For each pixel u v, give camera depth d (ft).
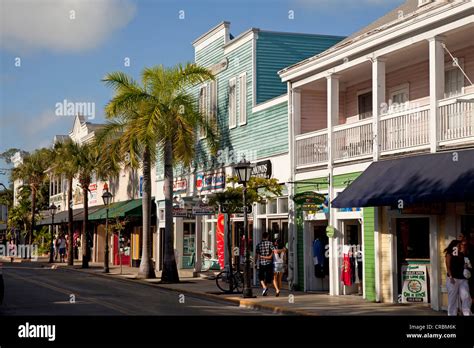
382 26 60.85
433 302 54.70
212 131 93.66
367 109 74.08
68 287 80.18
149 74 90.27
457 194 46.91
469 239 52.29
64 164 136.36
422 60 64.85
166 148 90.27
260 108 84.99
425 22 56.24
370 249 62.90
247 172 66.33
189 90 107.96
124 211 121.08
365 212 63.72
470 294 49.14
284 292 72.18
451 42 58.39
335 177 68.64
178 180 111.24
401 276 60.13
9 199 279.90
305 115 77.66
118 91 90.43
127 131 90.38
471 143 52.19
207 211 84.53
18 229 215.10
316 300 62.85
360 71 69.72
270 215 81.87
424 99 64.90
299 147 75.56
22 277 100.42
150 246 97.25
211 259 103.35
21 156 240.12
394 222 60.59
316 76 72.33
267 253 67.92
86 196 131.75
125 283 89.76
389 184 55.16
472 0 51.26
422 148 57.00
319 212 70.85
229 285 71.05
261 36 88.99
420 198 49.78
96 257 157.58
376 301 61.26
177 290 76.28
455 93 60.75
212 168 98.68
